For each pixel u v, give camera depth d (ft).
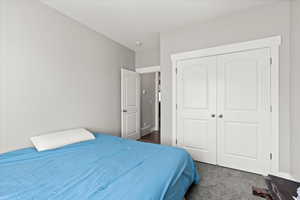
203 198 5.36
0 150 5.49
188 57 8.79
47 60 6.86
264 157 6.95
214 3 6.75
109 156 5.06
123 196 2.92
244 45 7.30
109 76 10.58
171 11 7.34
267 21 6.82
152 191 3.13
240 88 7.48
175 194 3.95
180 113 9.15
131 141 6.88
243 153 7.45
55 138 6.28
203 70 8.44
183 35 8.98
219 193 5.65
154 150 5.65
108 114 10.49
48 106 6.91
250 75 7.24
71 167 4.25
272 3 6.69
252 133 7.23
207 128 8.38
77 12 7.42
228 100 7.78
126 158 4.87
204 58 8.40
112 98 10.87
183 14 7.60
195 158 8.71
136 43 11.48
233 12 7.46
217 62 8.05
